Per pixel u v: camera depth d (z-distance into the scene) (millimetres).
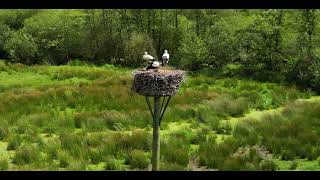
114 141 19078
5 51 45781
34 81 33969
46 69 37750
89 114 23781
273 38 36000
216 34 41375
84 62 42688
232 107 24609
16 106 26109
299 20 35844
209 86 32062
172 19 43594
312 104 24391
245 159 16812
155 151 15742
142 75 15086
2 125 22203
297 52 34594
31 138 20469
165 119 23234
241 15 46594
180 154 17266
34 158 17828
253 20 38188
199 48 38531
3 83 32938
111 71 37375
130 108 25547
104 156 17797
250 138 19234
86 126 22359
